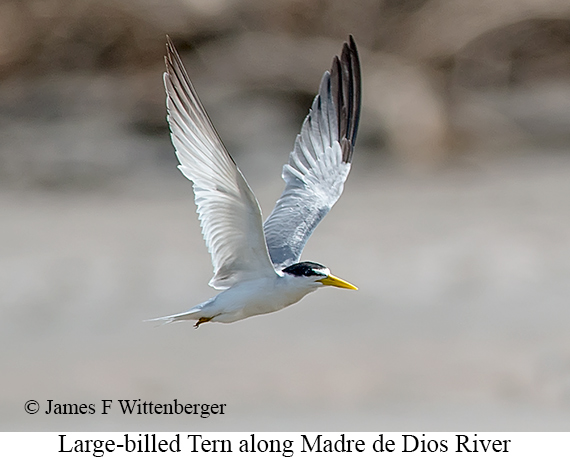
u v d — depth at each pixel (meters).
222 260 8.75
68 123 30.28
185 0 32.69
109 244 22.58
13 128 29.97
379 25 34.25
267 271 8.78
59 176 27.92
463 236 22.69
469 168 29.62
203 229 8.62
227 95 31.64
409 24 34.22
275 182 28.20
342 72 10.54
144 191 27.44
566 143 31.36
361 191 27.20
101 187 27.67
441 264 21.02
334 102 10.52
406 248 22.02
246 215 8.38
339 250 22.03
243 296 8.75
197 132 8.16
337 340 16.92
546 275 20.17
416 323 17.86
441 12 34.28
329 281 8.88
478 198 26.05
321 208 9.94
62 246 22.55
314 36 33.81
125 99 31.22
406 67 33.31
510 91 34.16
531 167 29.31
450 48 33.97
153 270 20.95
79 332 17.80
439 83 33.56
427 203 25.73
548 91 33.97
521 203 25.42
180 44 33.19
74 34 32.72
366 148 30.72
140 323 18.25
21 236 23.28
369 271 20.73
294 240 9.59
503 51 34.75
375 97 31.53
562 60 34.78
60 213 25.44
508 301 18.86
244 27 33.56
